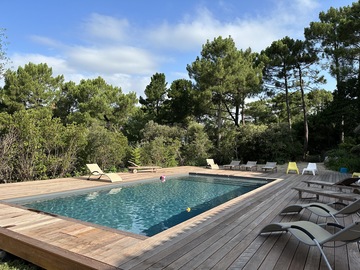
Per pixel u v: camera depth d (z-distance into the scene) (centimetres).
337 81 2131
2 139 1030
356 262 329
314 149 2519
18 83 2138
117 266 308
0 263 382
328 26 2045
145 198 873
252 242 392
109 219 645
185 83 2741
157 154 1698
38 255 354
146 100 3269
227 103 2317
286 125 2116
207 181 1242
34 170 1091
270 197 744
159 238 406
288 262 326
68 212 692
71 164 1233
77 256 330
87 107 2223
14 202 709
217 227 464
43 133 1117
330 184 793
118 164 1538
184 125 2586
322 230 350
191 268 307
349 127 2198
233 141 2094
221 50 2098
